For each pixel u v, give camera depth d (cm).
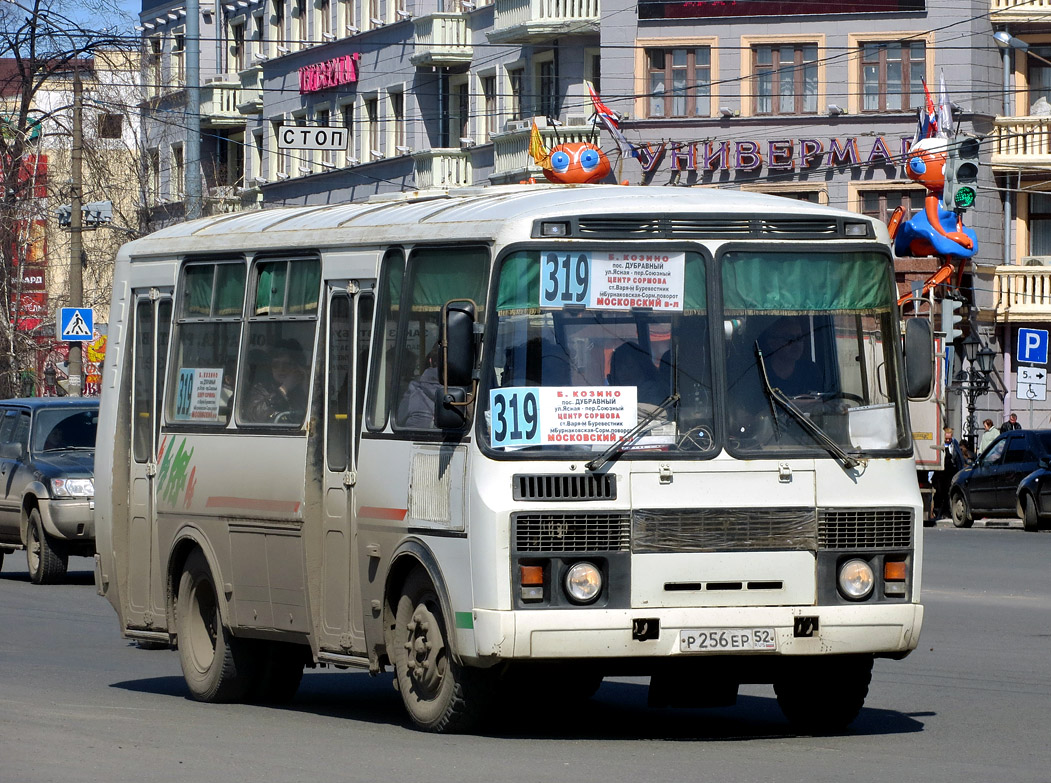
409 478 1688
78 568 4072
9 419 3872
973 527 5353
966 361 7125
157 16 10688
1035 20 7075
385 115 8650
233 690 2002
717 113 7238
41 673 2281
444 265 1684
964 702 1964
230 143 10312
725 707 1980
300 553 1853
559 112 7569
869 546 1639
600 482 1583
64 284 8869
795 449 1628
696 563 1589
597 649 1562
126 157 8594
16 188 8125
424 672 1678
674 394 1614
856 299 1678
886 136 7088
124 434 2209
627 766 1492
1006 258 7262
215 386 2025
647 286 1628
